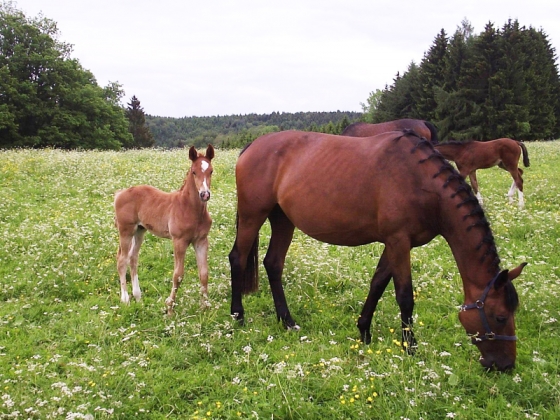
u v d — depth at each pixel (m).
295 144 4.91
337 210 4.35
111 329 4.81
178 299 5.57
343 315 5.15
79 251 7.03
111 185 11.38
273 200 5.02
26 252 7.03
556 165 15.46
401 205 4.01
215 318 5.01
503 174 14.02
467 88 40.41
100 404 3.42
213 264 6.84
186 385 3.79
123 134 44.62
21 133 37.97
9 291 5.74
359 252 7.21
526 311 4.95
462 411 3.31
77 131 39.84
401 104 48.22
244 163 5.14
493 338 3.73
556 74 46.38
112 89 45.81
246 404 3.52
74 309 5.34
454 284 5.81
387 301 5.39
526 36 43.69
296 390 3.54
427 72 44.50
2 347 4.30
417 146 4.11
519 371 3.82
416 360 3.96
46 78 37.75
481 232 3.84
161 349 4.36
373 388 3.55
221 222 8.76
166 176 12.41
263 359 4.20
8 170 12.63
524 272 6.05
